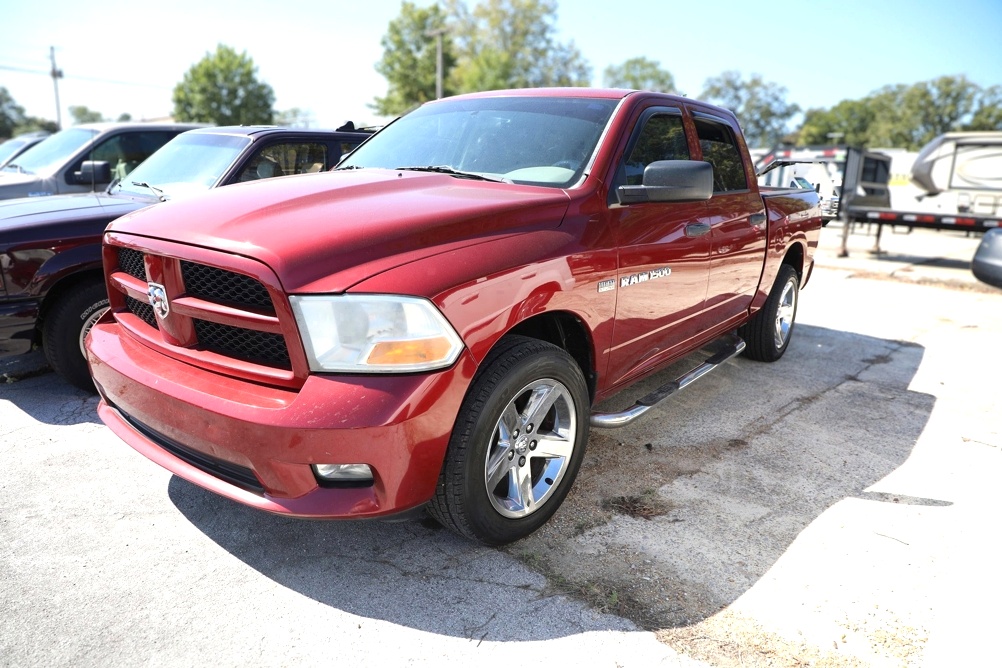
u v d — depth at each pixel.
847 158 13.74
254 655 2.05
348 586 2.38
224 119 59.88
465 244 2.31
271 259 2.05
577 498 3.01
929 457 3.54
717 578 2.46
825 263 11.30
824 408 4.21
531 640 2.13
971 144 11.45
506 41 68.44
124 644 2.08
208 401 2.14
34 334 3.79
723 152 3.94
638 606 2.30
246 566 2.49
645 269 3.01
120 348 2.59
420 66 60.09
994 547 2.70
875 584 2.45
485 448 2.33
